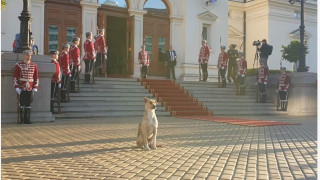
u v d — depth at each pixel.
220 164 5.52
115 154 6.30
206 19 23.22
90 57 15.71
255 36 30.27
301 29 18.70
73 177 4.66
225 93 18.66
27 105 11.30
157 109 15.70
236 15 30.84
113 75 21.16
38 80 11.67
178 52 22.61
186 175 4.82
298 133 9.65
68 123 11.69
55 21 19.14
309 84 17.70
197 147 7.12
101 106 14.64
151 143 6.93
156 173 4.91
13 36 17.89
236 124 11.98
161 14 22.33
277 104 18.05
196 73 22.66
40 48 18.52
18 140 7.87
